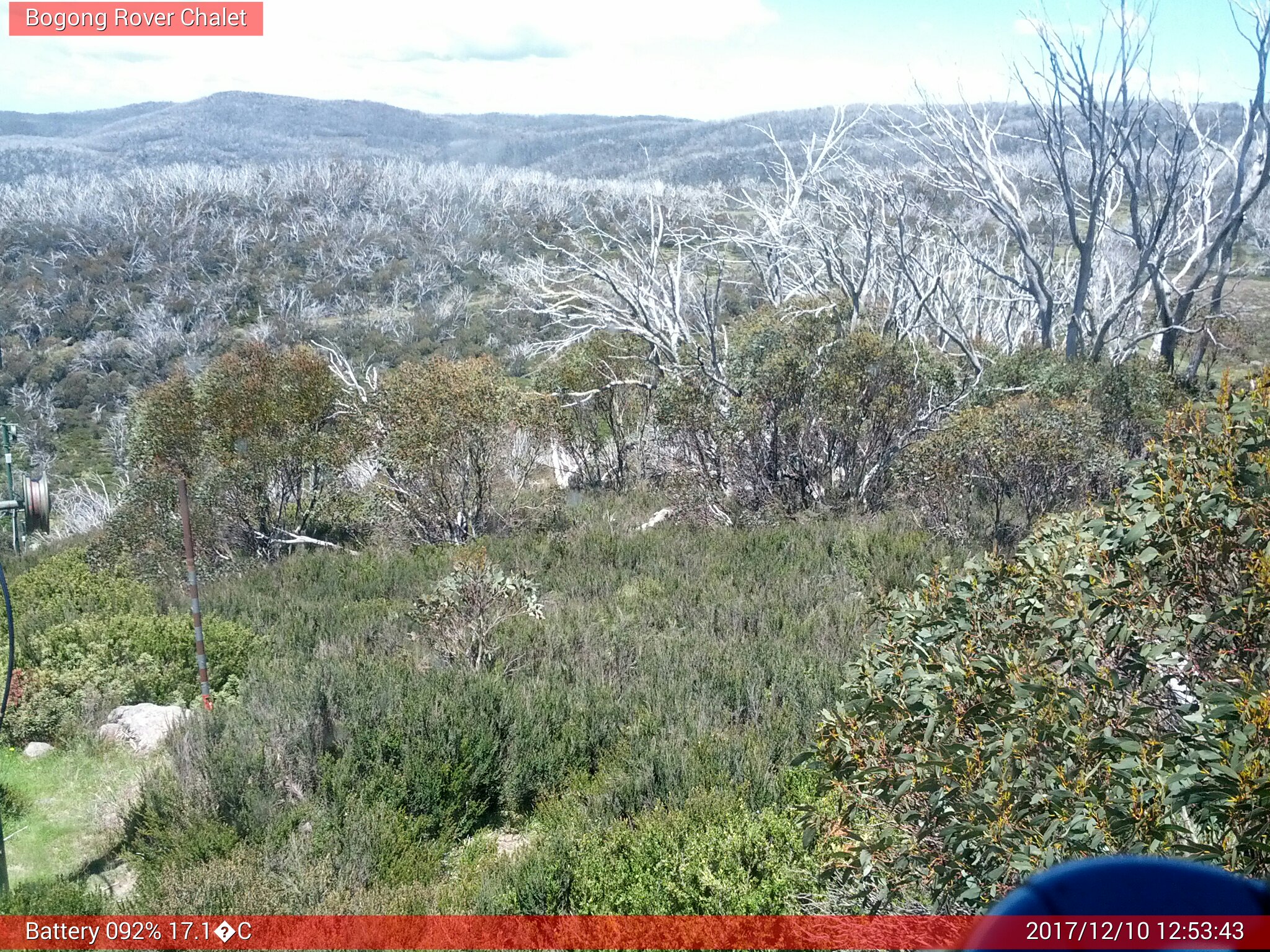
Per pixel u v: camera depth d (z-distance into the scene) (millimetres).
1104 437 12812
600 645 8633
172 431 14953
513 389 14766
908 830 3617
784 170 22016
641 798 5727
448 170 124125
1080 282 18609
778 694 7207
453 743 6246
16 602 10789
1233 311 23859
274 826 5590
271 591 11914
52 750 6895
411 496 14438
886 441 13648
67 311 70312
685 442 14602
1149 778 2811
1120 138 18219
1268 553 3098
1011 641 3619
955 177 20625
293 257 83312
